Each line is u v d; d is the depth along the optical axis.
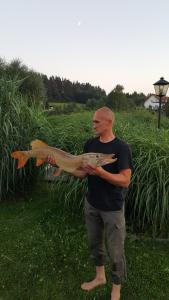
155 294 3.88
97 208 3.53
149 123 7.51
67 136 6.40
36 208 6.26
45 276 4.16
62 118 7.30
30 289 3.90
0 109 6.32
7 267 4.32
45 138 6.48
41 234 5.24
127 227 5.41
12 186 6.55
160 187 5.06
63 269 4.32
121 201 3.49
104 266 4.26
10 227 5.48
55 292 3.87
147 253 4.80
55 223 5.64
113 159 3.27
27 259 4.53
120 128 6.39
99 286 3.96
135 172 5.25
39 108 7.30
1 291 3.85
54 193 6.48
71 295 3.83
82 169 3.50
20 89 7.25
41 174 6.89
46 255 4.62
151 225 5.31
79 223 5.66
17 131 6.37
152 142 5.61
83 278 4.15
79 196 5.98
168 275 4.26
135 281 4.11
